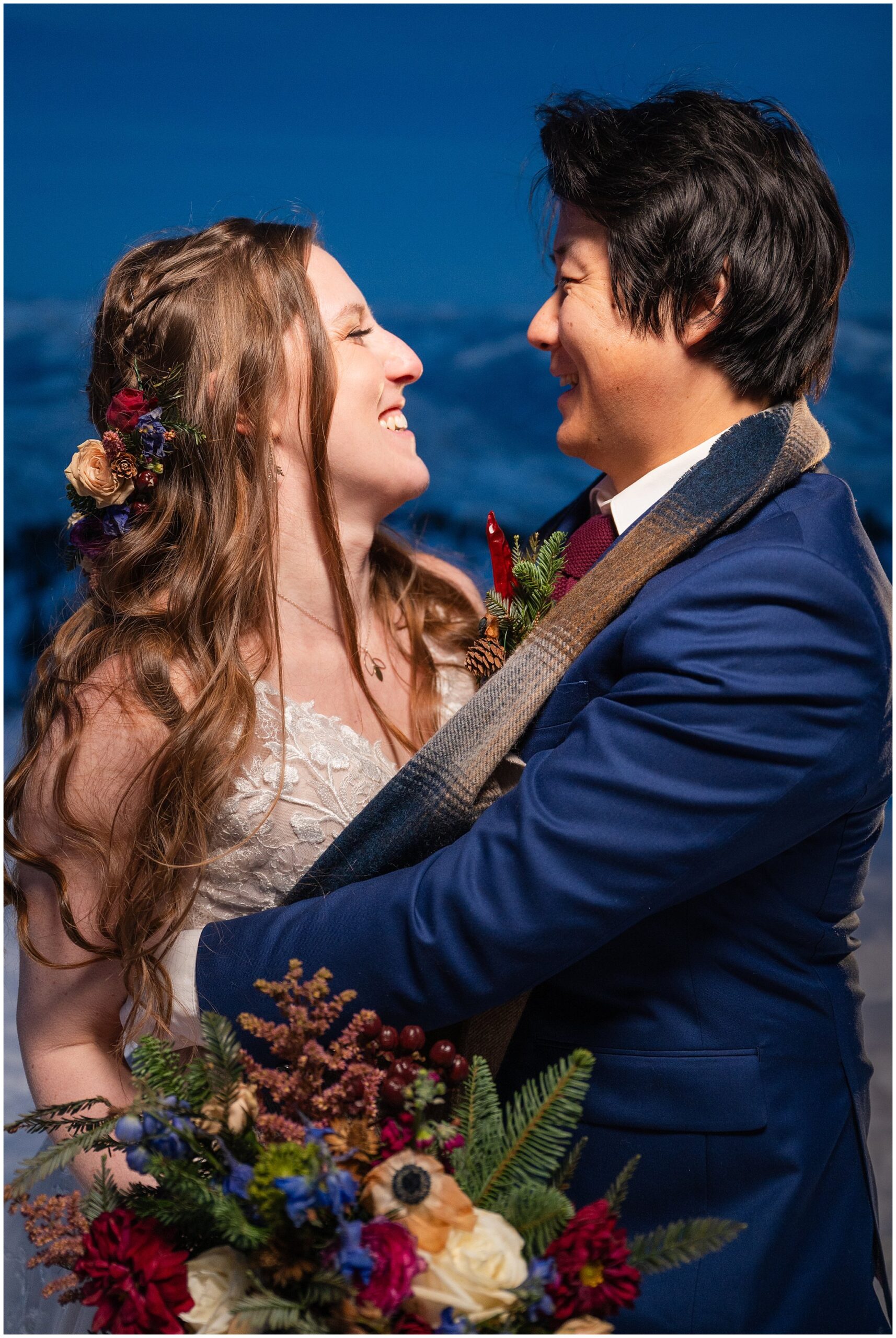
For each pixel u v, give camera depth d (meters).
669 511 1.41
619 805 1.27
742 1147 1.33
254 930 1.41
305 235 1.71
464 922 1.28
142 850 1.50
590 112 1.51
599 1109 1.37
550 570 1.60
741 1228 0.98
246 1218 0.97
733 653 1.28
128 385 1.68
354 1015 1.32
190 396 1.62
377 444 1.66
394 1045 1.09
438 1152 1.03
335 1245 0.92
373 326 1.72
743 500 1.39
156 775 1.49
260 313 1.62
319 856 1.57
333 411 1.63
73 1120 1.12
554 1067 1.06
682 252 1.42
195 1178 0.99
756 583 1.30
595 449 1.57
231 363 1.61
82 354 2.01
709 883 1.31
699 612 1.31
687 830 1.26
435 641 1.97
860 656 1.31
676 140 1.43
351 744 1.62
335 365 1.63
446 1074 1.13
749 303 1.43
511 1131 1.04
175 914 1.51
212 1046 1.03
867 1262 1.41
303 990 1.07
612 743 1.29
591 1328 0.94
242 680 1.54
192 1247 1.05
